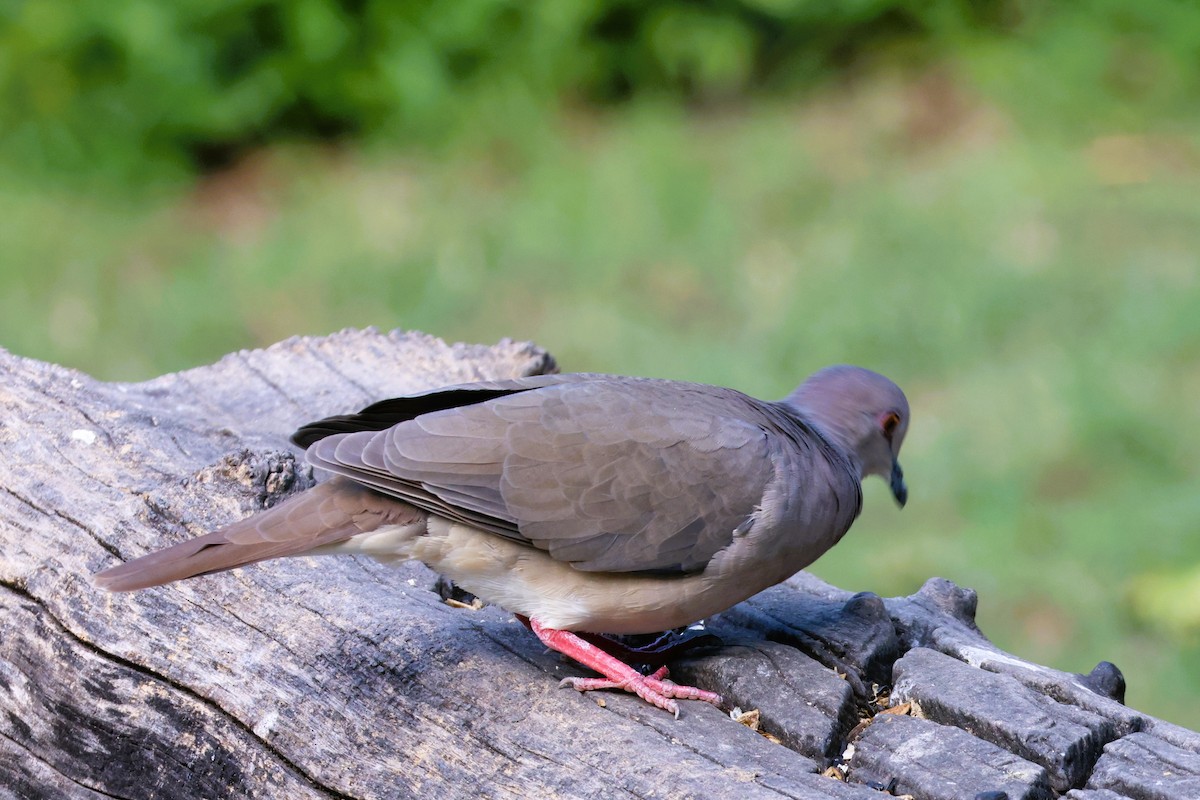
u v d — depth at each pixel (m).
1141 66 17.95
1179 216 15.49
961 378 13.59
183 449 6.63
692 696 5.30
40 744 5.67
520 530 5.25
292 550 5.19
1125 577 11.08
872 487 12.55
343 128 18.73
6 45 17.95
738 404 5.69
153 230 17.25
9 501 6.14
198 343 15.11
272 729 5.21
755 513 5.36
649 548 5.30
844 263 15.35
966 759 4.87
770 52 18.91
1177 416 12.70
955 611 6.27
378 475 5.21
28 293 16.00
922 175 16.73
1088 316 14.14
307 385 7.79
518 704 5.19
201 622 5.57
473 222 16.83
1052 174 16.34
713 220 16.30
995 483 12.16
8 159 18.11
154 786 5.42
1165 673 10.14
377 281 15.95
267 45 18.48
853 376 6.39
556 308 15.31
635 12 18.64
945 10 18.61
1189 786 4.66
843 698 5.25
